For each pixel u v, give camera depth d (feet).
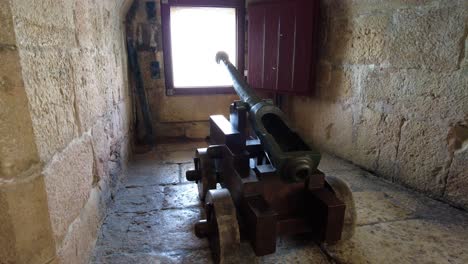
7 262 2.98
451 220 5.41
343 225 4.42
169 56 10.01
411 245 4.73
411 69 6.36
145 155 9.23
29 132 2.90
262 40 9.66
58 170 3.49
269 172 4.23
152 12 9.58
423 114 6.23
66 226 3.65
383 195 6.40
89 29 5.10
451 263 4.33
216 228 3.96
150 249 4.69
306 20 8.63
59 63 3.68
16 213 2.91
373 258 4.44
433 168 6.19
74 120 4.13
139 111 10.19
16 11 2.74
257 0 9.64
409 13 6.24
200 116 10.78
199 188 6.30
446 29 5.62
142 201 6.23
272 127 4.56
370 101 7.47
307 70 8.95
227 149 4.85
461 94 5.53
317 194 4.24
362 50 7.52
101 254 4.56
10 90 2.73
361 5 7.37
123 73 8.48
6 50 2.67
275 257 4.49
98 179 5.24
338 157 8.86
